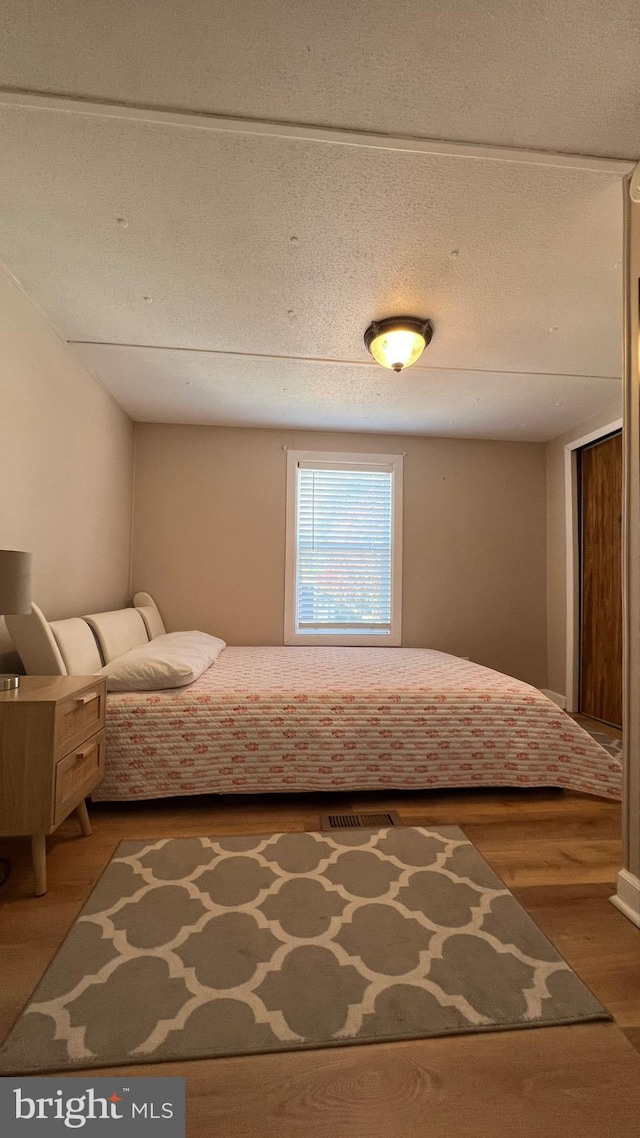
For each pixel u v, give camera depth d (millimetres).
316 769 2377
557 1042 1137
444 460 4473
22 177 1671
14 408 2242
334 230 1912
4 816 1618
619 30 1223
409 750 2434
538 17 1199
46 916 1532
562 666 4312
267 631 4250
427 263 2111
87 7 1185
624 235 1655
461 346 2838
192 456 4195
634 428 1597
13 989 1255
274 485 4281
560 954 1399
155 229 1910
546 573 4523
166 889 1670
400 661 3369
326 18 1206
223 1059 1083
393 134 1515
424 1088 1031
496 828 2145
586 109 1438
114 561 3686
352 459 4355
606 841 2043
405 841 2012
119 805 2342
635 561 1593
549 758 2479
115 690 2408
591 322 2582
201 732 2330
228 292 2322
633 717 1591
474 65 1317
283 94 1401
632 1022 1192
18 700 1626
